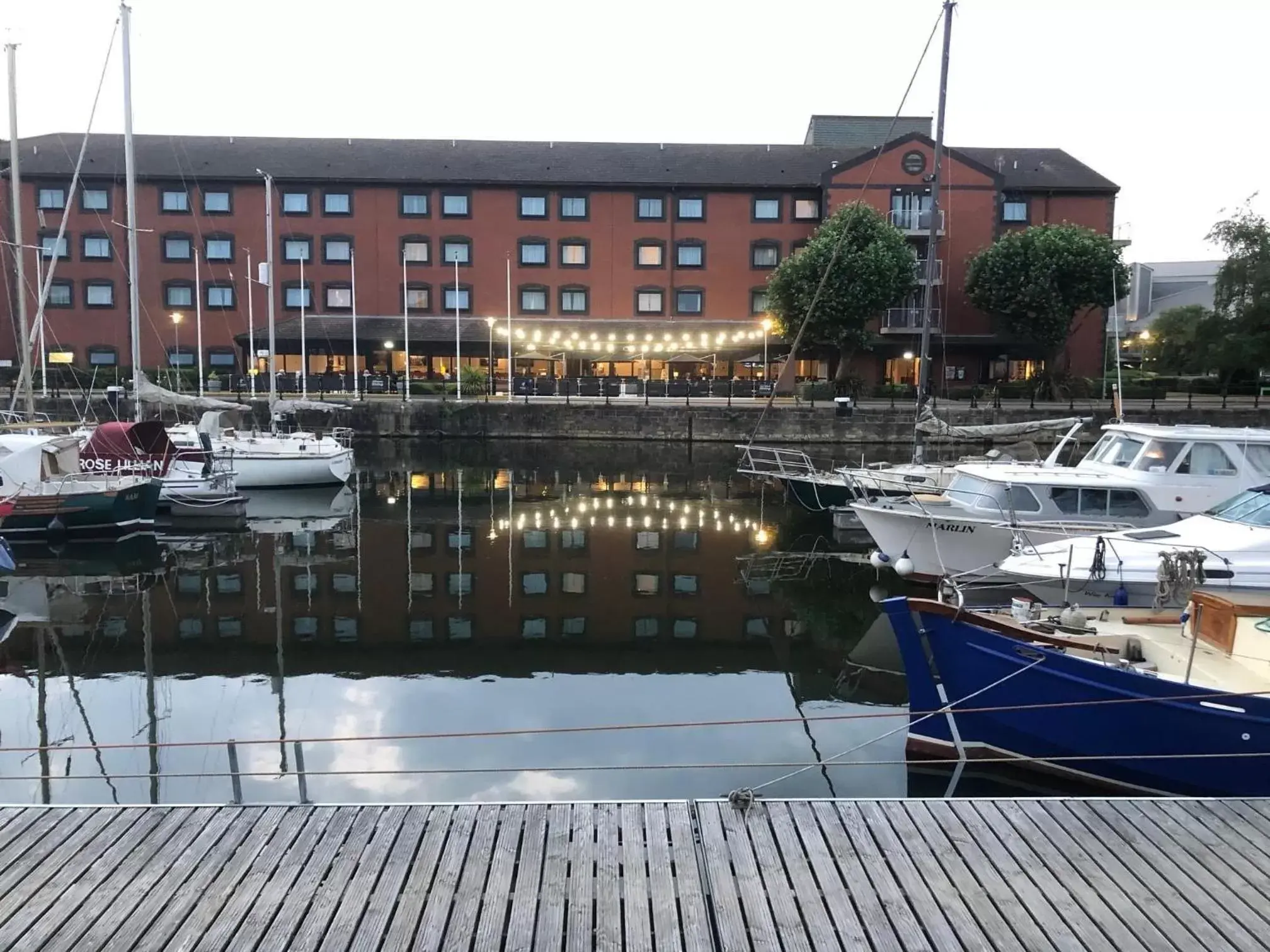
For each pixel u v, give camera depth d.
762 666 12.09
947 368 48.09
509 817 6.01
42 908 4.96
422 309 50.47
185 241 49.38
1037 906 5.07
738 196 50.47
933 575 15.97
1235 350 40.22
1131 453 15.98
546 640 13.10
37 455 20.36
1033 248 42.84
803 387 43.75
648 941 4.75
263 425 40.50
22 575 17.14
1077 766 8.17
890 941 4.75
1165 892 5.21
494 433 40.84
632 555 19.00
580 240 50.56
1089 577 11.12
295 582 16.56
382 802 7.04
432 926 4.84
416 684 11.23
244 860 5.45
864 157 48.22
